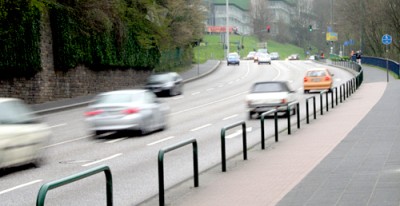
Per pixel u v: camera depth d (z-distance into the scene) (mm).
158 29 63844
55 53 44156
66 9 44781
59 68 44688
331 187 11953
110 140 23812
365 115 28797
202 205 11328
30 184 14844
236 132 25281
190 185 13734
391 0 82125
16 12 38438
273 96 30906
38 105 40562
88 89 49719
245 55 191875
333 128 24188
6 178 15734
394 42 87125
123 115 24188
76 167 17344
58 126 30062
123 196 13164
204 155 19062
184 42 79188
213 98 47438
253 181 13594
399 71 62500
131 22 59156
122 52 55594
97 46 50125
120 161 18359
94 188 14188
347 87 42688
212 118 32156
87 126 29156
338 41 143125
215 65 99562
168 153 19766
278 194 11828
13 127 16312
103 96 25234
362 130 22844
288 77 73875
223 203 11375
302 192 11625
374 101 37031
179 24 74312
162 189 11008
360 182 12297
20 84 39750
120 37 54156
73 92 47031
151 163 17797
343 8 102688
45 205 12211
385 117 27453
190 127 27969
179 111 37094
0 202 12867
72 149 21391
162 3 70062
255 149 19547
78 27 46750
